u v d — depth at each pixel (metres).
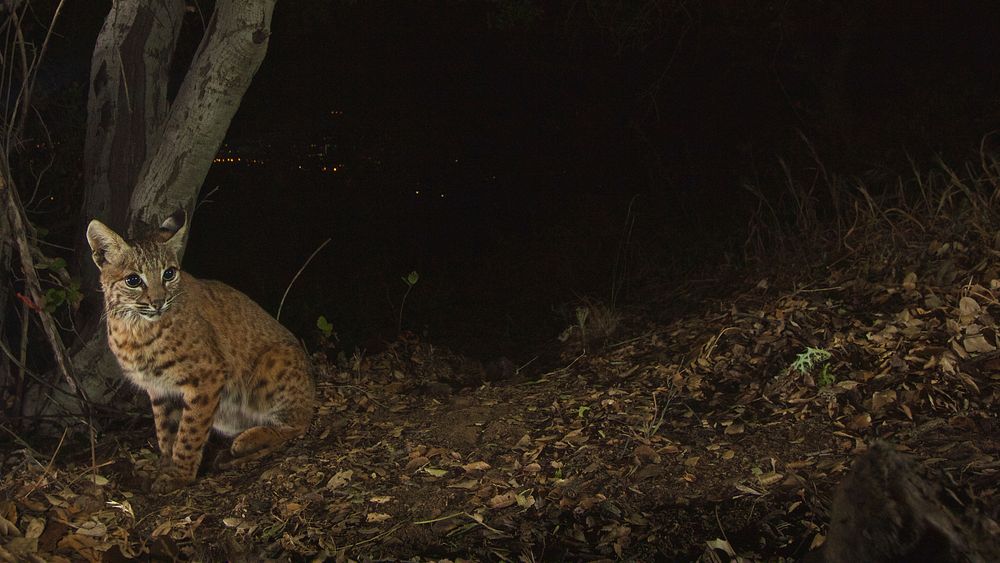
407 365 2.31
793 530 1.39
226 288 1.86
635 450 1.65
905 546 1.05
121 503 1.63
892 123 3.32
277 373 1.84
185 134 1.83
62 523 1.55
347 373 2.24
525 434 1.78
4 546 1.45
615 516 1.48
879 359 1.80
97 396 1.93
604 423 1.77
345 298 3.09
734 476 1.54
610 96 4.48
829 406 1.68
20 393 1.90
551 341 2.56
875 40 3.91
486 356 2.53
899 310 1.96
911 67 3.77
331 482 1.65
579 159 4.66
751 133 4.07
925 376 1.70
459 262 4.12
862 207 2.51
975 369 1.69
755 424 1.70
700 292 2.58
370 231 4.51
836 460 1.54
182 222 1.75
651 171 4.11
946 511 1.04
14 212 1.71
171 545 1.50
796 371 1.82
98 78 1.98
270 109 4.88
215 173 4.59
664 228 3.40
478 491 1.59
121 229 1.97
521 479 1.62
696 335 2.14
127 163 1.98
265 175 4.65
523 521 1.50
